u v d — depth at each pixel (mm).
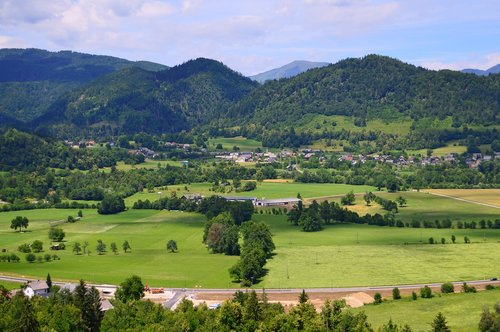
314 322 162250
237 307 172375
